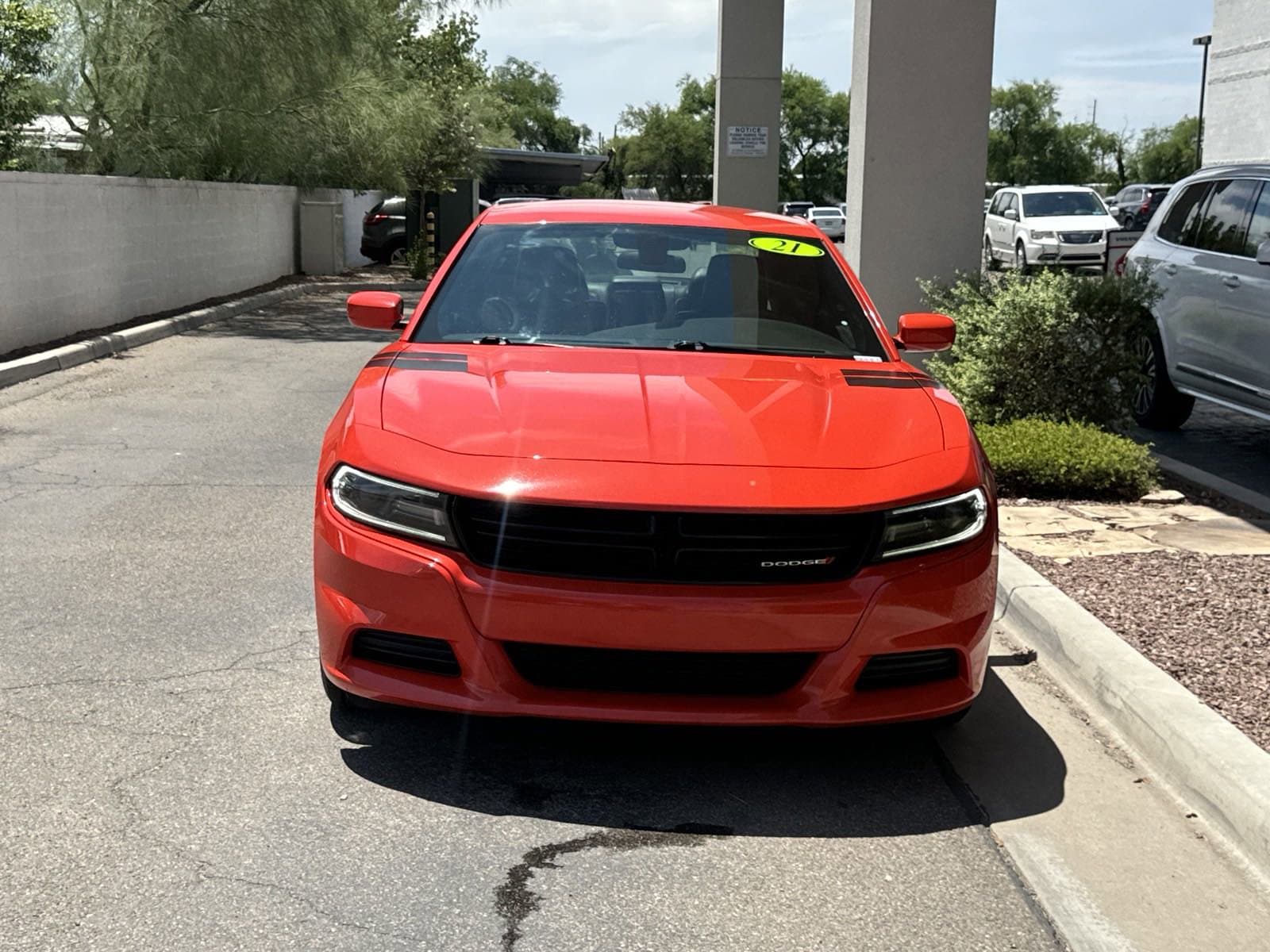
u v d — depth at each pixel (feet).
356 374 40.70
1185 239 30.76
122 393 35.78
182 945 9.39
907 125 30.78
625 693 11.85
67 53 58.13
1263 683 14.39
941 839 11.47
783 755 13.14
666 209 18.79
